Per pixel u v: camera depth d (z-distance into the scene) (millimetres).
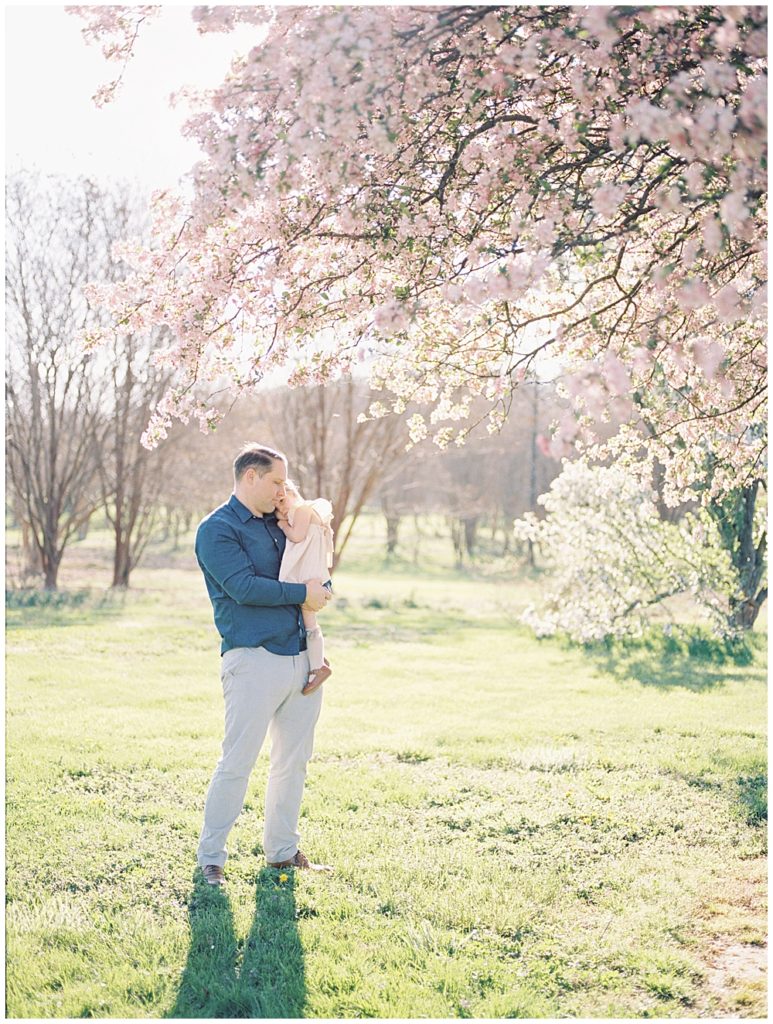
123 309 3492
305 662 3783
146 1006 2799
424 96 3104
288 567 3748
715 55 2875
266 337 3707
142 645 10773
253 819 4480
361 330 3799
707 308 3682
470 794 5027
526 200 3188
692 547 9859
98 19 3352
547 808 4770
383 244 3359
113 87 3467
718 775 5426
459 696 8156
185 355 3443
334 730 6629
